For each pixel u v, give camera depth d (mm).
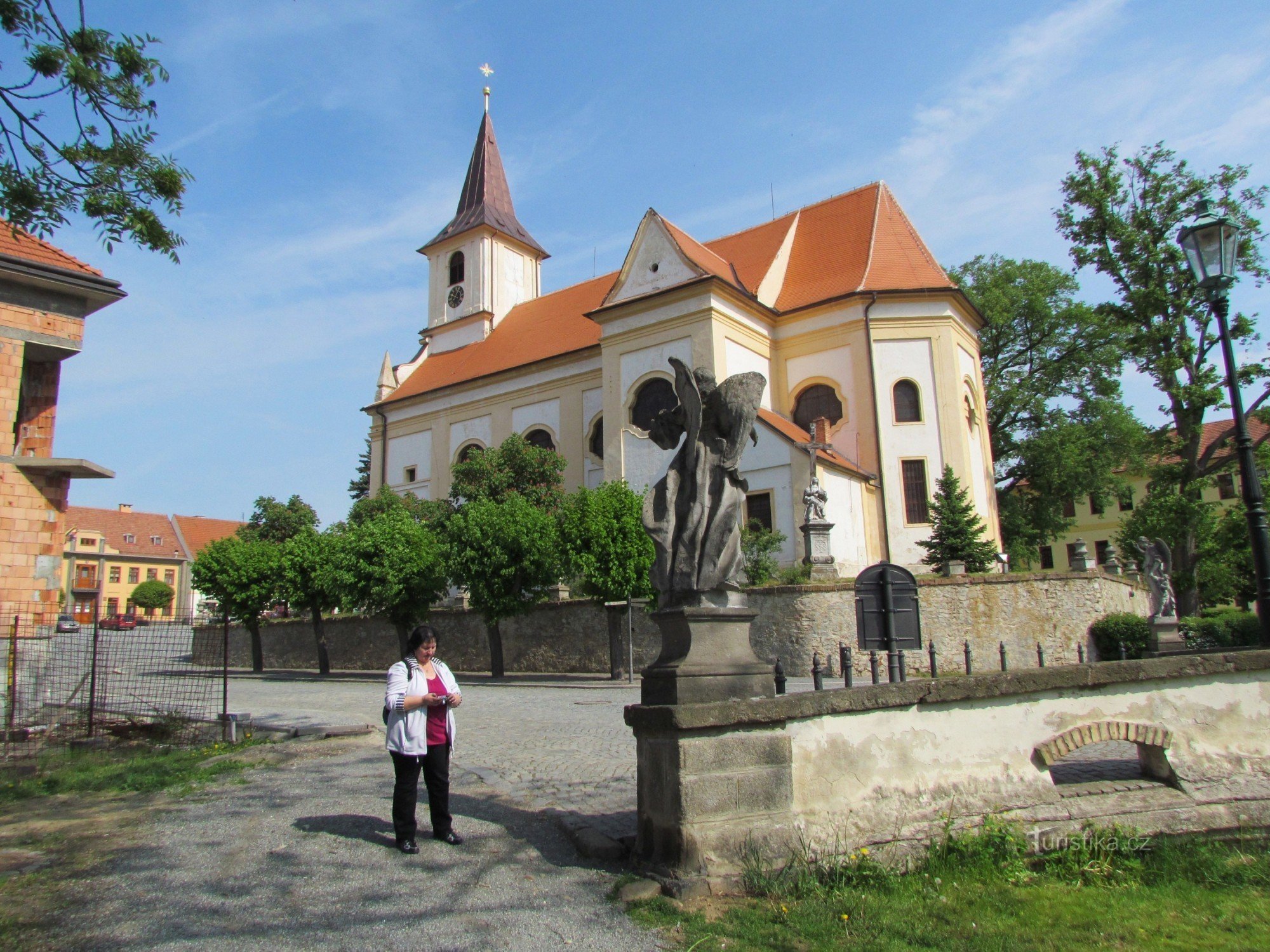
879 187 38906
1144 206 33438
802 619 21812
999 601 22562
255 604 36156
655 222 34812
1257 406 32500
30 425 14594
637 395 34562
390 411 48781
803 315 35250
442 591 29828
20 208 8648
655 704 5977
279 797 8344
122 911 5285
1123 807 6750
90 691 12906
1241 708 7309
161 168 8930
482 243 50062
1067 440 40500
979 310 38062
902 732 6395
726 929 4949
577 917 5180
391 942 4824
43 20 8172
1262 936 4934
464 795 8391
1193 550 33500
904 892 5605
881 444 32781
